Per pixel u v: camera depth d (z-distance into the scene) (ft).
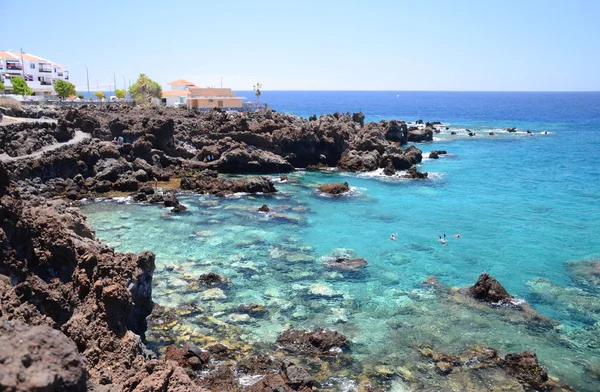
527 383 74.49
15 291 50.83
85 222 81.66
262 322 91.61
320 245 135.64
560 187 222.89
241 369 76.18
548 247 137.90
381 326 91.20
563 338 88.38
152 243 131.95
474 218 167.94
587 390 73.87
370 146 287.89
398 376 75.66
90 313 58.70
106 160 204.13
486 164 287.89
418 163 291.17
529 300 104.06
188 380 53.36
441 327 91.09
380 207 181.16
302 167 270.87
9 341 33.53
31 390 30.68
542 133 466.70
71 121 238.68
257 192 199.93
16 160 165.48
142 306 78.38
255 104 435.12
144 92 470.39
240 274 113.29
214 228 147.74
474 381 74.74
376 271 117.80
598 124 579.89
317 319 93.45
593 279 115.03
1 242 52.29
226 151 249.14
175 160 239.50
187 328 88.02
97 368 54.29
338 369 77.25
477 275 116.88
